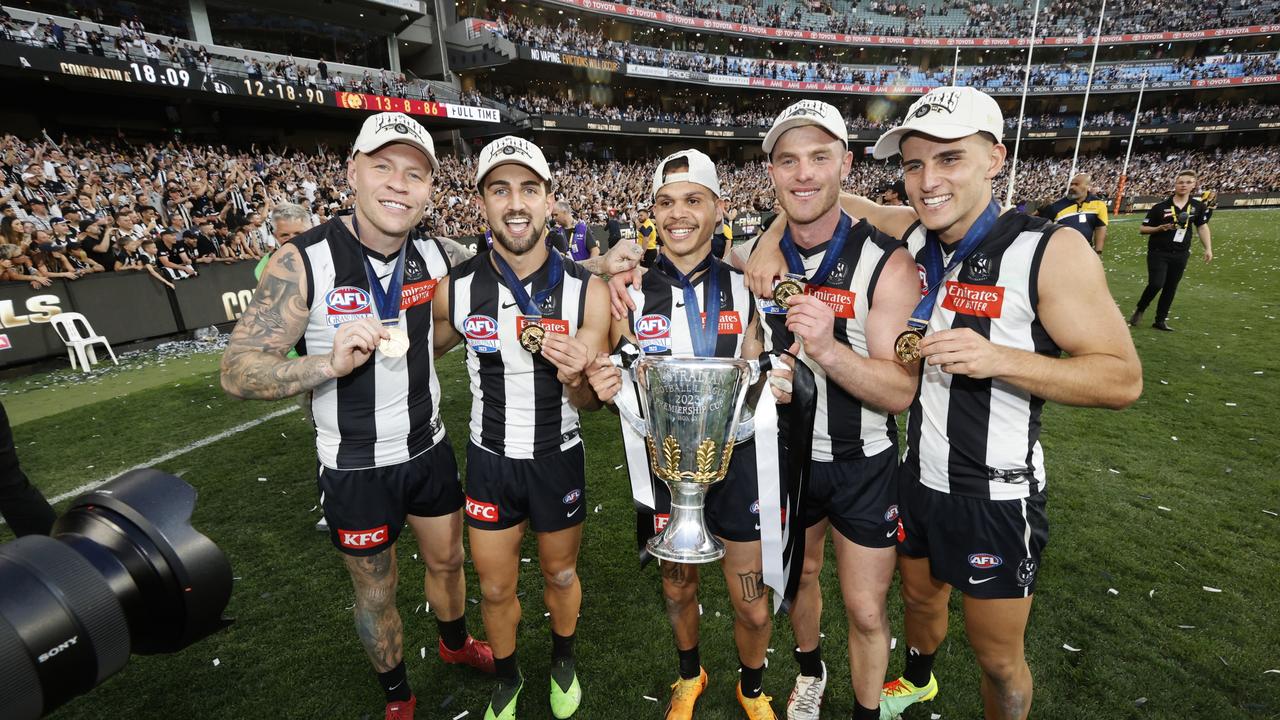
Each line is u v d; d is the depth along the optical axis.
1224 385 5.01
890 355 1.51
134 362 6.68
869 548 1.67
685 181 1.57
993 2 40.66
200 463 4.00
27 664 0.67
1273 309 7.82
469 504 1.85
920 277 1.58
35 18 14.62
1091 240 6.52
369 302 1.70
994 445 1.44
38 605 0.69
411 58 26.11
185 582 0.79
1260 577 2.54
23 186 9.77
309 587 2.67
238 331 1.56
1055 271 1.28
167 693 2.08
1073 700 1.95
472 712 2.00
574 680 1.97
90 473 3.88
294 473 3.83
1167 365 5.54
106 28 15.52
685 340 1.74
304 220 2.97
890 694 1.92
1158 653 2.13
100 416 4.94
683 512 1.46
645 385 1.44
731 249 2.03
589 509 3.31
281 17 19.22
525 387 1.78
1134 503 3.18
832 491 1.70
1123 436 4.07
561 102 29.23
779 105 37.19
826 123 1.44
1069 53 38.38
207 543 0.82
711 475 1.44
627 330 1.80
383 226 1.61
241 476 3.79
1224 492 3.28
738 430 1.62
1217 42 36.22
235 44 18.47
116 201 9.78
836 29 37.34
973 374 1.24
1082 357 1.25
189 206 10.72
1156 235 6.63
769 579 1.59
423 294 1.82
